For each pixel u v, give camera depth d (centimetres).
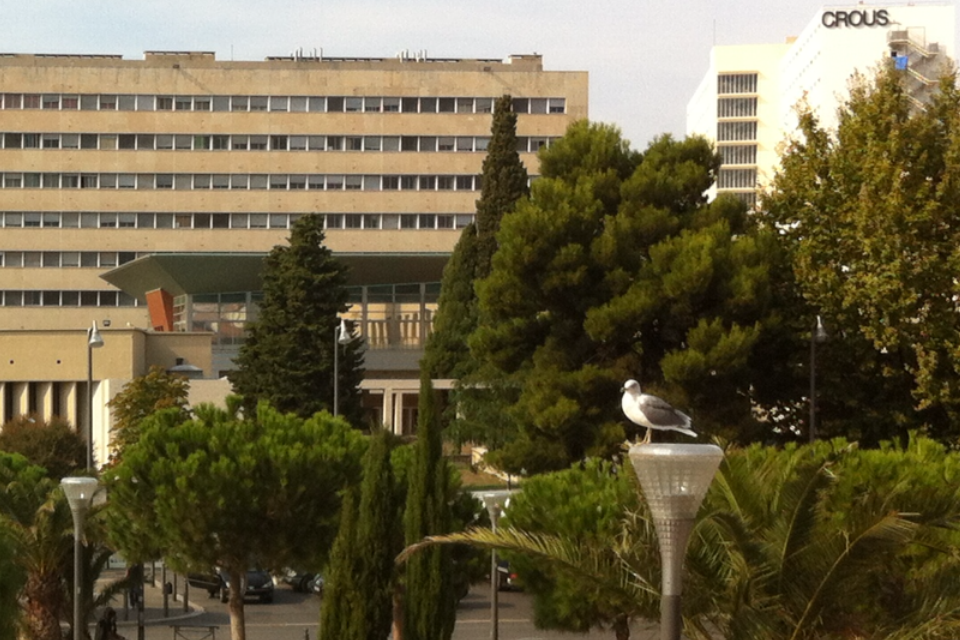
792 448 2584
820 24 15812
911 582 1808
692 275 4731
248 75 13438
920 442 3027
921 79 15312
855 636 1781
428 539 1733
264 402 3759
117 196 13400
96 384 8638
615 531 2594
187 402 7494
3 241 13350
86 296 13438
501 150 8212
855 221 4859
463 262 8375
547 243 4959
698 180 5281
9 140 13338
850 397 5044
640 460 1397
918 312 4784
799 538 1731
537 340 5203
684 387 4741
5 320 13362
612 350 5066
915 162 4916
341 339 6706
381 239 13438
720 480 1797
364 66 13488
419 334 11456
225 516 3416
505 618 5181
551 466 4944
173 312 11962
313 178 13450
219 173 13425
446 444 8206
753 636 1691
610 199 5238
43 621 3662
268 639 4762
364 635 2947
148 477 3478
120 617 5284
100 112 13375
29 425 7431
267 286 7950
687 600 1784
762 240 5006
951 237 4828
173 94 13400
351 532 2989
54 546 3631
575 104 13500
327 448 3516
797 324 4969
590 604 2798
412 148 13475
